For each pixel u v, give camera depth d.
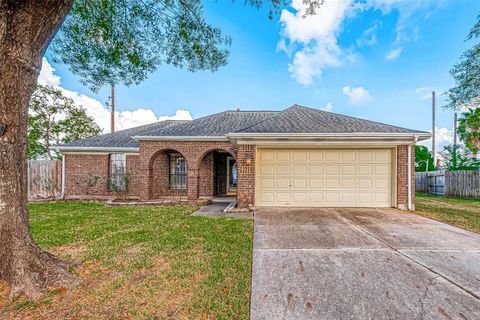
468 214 8.19
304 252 4.52
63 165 13.34
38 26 3.18
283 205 9.33
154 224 6.76
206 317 2.66
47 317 2.64
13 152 3.20
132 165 13.44
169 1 6.23
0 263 3.16
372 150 9.20
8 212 3.17
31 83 3.30
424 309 2.79
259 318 2.65
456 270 3.76
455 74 9.75
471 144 16.97
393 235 5.59
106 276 3.58
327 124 9.86
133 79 7.36
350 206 9.19
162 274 3.63
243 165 9.11
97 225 6.67
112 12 6.27
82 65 6.81
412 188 8.80
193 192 11.87
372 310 2.78
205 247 4.78
